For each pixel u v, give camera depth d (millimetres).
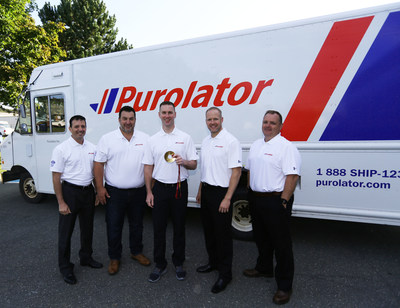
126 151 2775
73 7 20875
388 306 2260
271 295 2445
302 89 3072
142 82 3896
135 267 2982
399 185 2771
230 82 3387
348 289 2506
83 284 2664
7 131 19969
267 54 3197
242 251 3326
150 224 4316
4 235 3916
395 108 2723
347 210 2996
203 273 2838
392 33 2701
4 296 2484
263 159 2328
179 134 2639
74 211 2713
